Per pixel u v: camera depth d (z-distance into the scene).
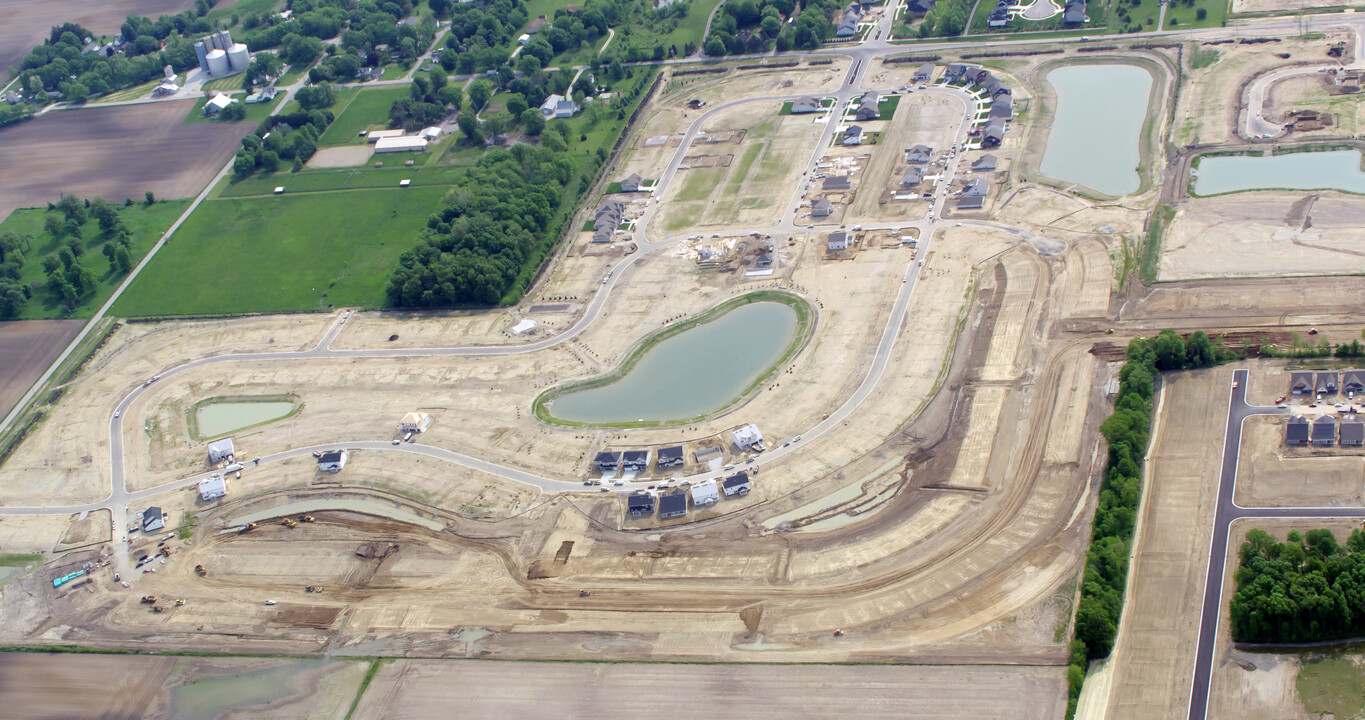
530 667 179.25
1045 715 156.75
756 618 181.38
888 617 177.00
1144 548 178.88
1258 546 170.12
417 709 175.62
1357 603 155.88
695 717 166.50
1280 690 154.00
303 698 180.25
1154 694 157.00
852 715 162.50
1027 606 173.50
